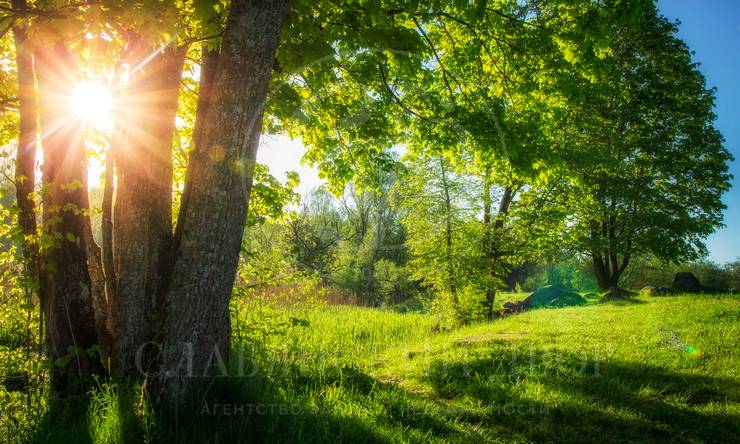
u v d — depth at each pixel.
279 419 4.31
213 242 4.33
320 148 9.11
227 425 4.04
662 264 27.44
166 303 4.42
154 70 5.39
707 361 7.39
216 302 4.43
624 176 25.92
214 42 5.48
